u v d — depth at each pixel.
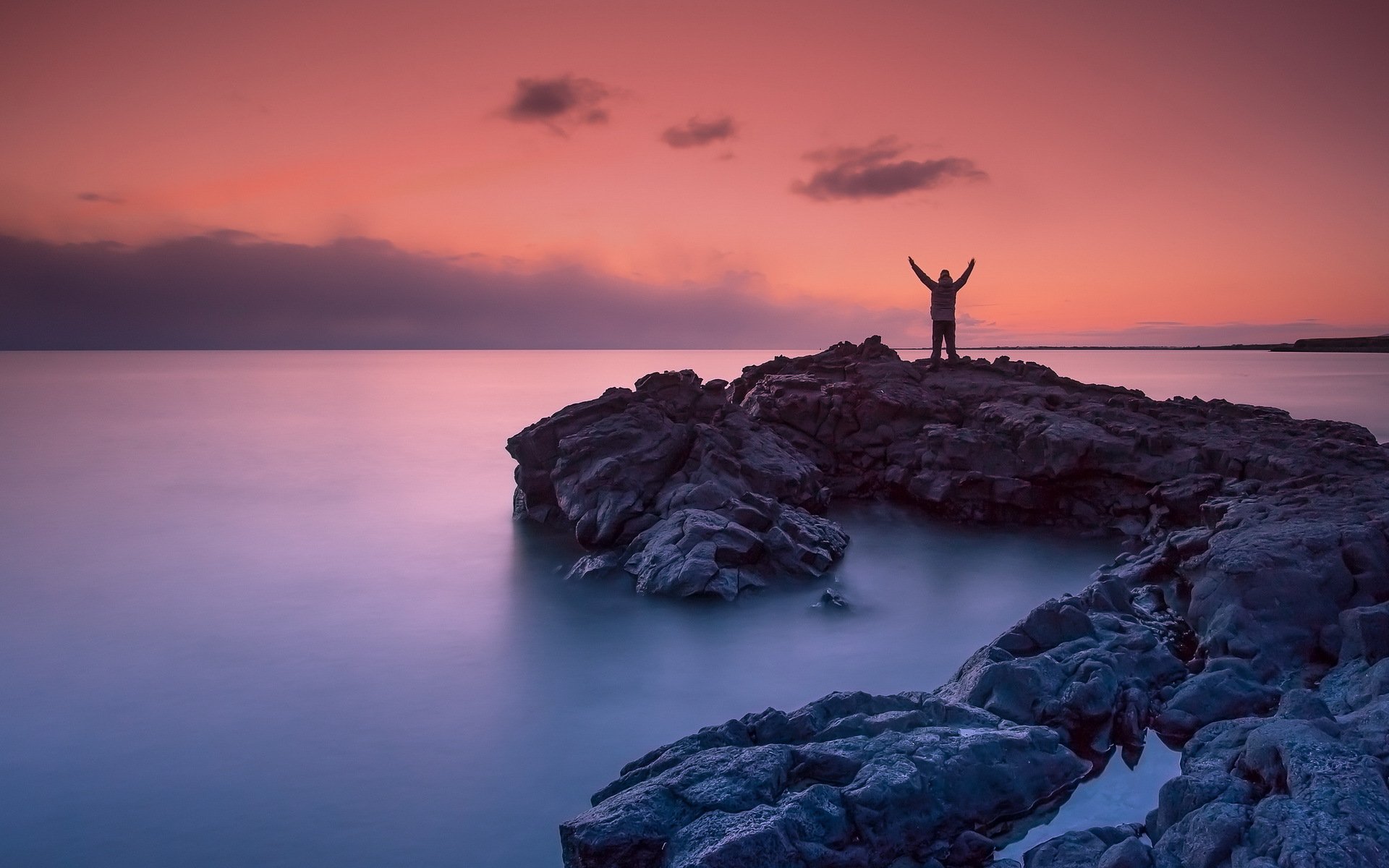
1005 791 8.87
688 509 21.00
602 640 15.76
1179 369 122.19
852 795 8.07
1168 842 7.38
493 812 10.02
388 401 73.25
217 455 41.34
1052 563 20.89
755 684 13.73
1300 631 12.25
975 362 34.00
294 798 10.31
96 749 11.57
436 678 14.06
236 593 18.97
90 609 17.81
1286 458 22.05
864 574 19.97
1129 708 10.82
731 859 7.13
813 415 30.38
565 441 24.56
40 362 187.50
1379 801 6.79
